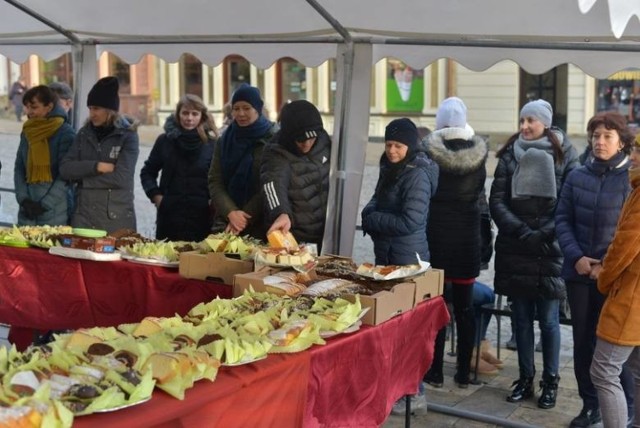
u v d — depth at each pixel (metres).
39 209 5.39
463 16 4.22
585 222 4.08
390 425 4.31
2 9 5.39
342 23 4.56
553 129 4.64
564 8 3.94
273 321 2.94
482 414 4.39
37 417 1.98
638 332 3.41
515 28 4.29
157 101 24.72
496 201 4.57
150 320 2.83
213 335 2.69
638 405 3.57
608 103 18.55
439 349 4.86
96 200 5.10
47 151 5.38
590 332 4.16
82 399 2.14
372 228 4.36
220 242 4.00
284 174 4.43
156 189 5.60
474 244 4.67
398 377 3.50
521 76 19.36
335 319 3.01
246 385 2.49
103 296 4.13
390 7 4.22
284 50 5.10
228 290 3.73
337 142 4.77
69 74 25.92
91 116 5.16
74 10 5.14
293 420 2.74
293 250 3.72
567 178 4.20
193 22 5.09
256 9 4.67
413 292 3.47
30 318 4.36
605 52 4.34
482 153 4.61
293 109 4.42
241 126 4.96
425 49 4.68
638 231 3.31
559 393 4.85
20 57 6.21
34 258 4.30
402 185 4.29
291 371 2.70
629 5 2.75
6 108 26.34
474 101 19.97
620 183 4.00
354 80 4.76
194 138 5.38
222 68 23.30
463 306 4.75
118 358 2.41
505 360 5.47
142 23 5.26
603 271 3.45
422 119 20.62
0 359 2.40
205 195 5.38
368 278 3.52
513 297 4.54
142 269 3.99
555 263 4.45
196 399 2.31
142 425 2.12
